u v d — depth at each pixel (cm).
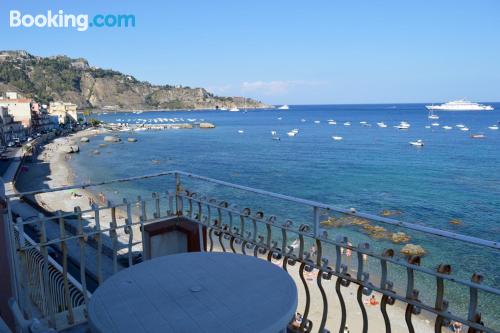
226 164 7850
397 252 323
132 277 321
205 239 532
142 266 343
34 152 9975
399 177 6162
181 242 537
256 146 10700
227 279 312
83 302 462
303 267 382
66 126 17162
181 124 19450
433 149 9394
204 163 8044
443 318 273
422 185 5553
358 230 2795
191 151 9919
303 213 3681
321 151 9456
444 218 4019
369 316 1705
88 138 13725
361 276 331
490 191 5100
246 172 6938
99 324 251
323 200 4844
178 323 249
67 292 431
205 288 297
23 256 433
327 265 361
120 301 281
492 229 3656
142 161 8581
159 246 524
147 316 258
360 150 9481
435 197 4847
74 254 1825
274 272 324
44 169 7975
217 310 263
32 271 500
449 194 4978
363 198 4894
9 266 428
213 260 354
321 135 13362
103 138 13875
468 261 2394
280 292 288
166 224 529
